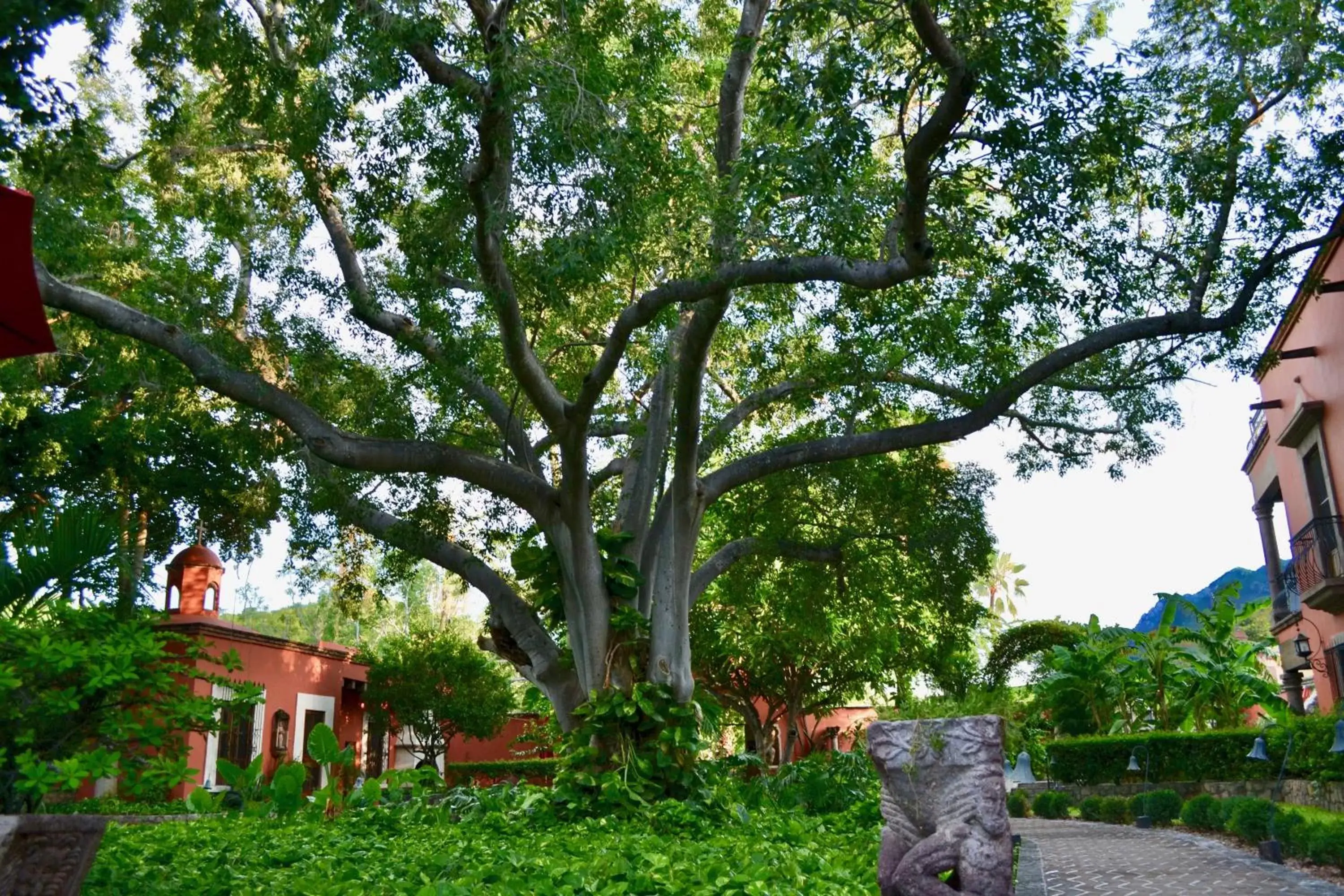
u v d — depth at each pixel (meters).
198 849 9.90
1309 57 12.29
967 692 32.12
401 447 14.25
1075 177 10.66
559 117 10.47
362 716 28.84
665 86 13.33
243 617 54.03
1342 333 17.33
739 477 14.98
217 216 15.78
